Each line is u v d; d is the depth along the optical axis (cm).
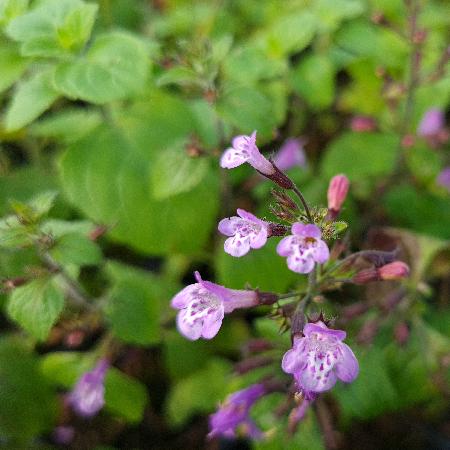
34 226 11
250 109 13
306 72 17
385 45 19
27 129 17
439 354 14
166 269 17
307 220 9
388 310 13
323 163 17
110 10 19
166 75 13
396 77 19
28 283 11
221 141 14
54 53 13
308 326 8
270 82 17
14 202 11
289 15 18
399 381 14
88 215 14
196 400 15
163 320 15
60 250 11
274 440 12
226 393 14
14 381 14
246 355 13
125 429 16
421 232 17
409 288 14
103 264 16
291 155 16
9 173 17
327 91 17
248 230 9
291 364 8
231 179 16
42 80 13
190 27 20
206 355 16
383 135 17
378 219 18
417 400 14
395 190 17
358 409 13
